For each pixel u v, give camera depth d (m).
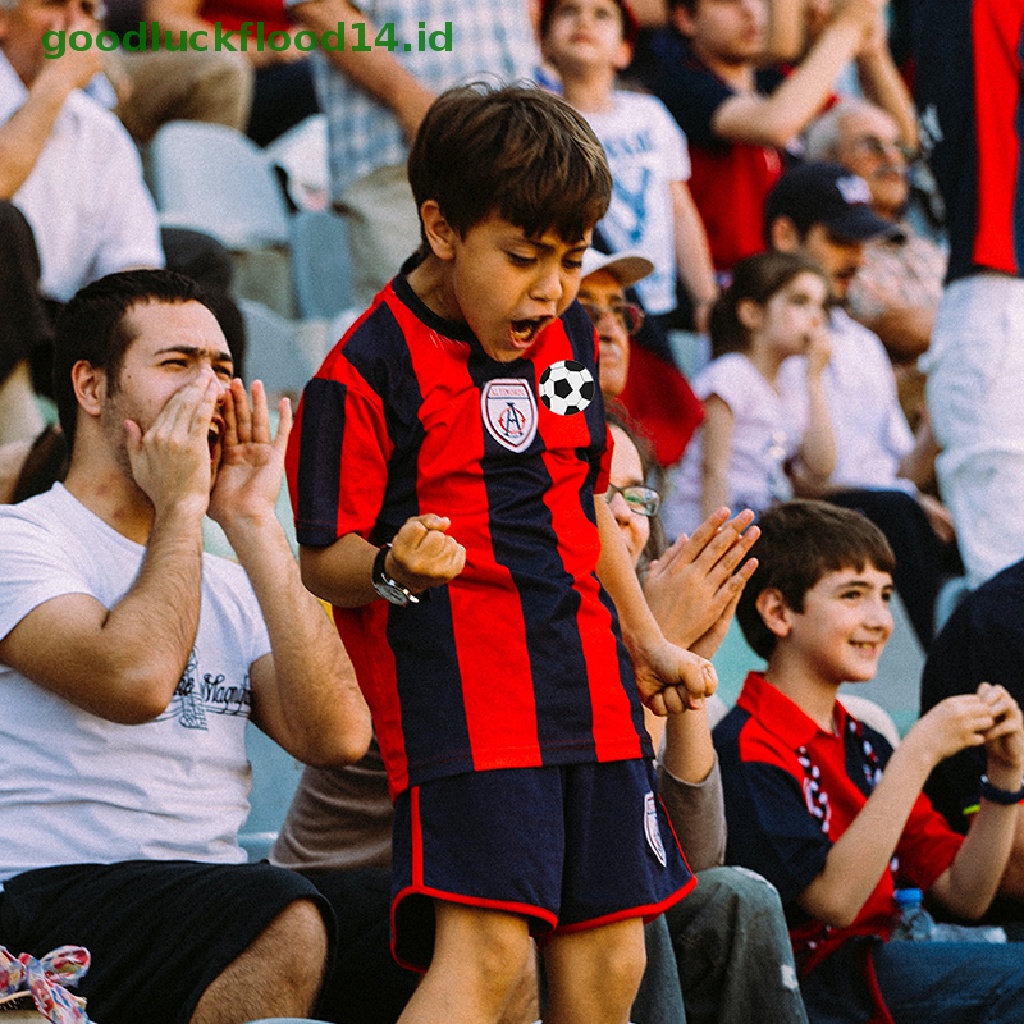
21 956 8.96
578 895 7.96
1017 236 19.42
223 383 11.01
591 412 8.51
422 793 7.90
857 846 12.09
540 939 8.16
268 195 25.67
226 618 11.16
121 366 10.71
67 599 10.02
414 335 8.14
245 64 26.12
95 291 10.90
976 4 19.33
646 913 8.03
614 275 15.49
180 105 25.70
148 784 10.27
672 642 10.13
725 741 12.72
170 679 9.92
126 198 19.48
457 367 8.13
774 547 13.38
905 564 19.73
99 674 9.80
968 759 14.37
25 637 9.94
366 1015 10.99
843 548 13.18
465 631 7.98
